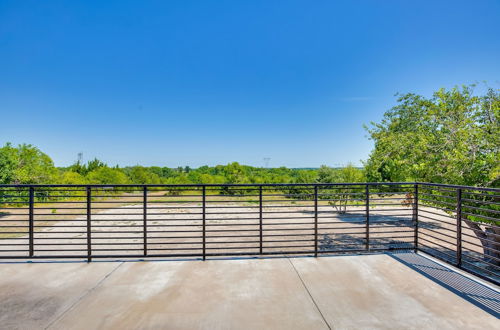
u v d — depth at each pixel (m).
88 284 2.81
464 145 6.59
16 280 2.91
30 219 3.39
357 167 19.27
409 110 11.00
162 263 3.43
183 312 2.24
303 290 2.65
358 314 2.20
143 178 41.09
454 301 2.42
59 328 2.01
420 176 7.94
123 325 2.05
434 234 11.83
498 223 6.81
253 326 2.03
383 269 3.19
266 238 10.81
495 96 7.14
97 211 16.45
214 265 3.35
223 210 16.61
